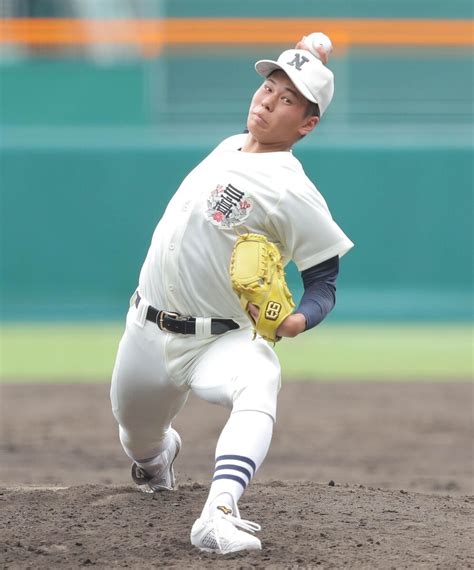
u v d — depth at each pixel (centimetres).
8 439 3300
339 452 3172
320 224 1530
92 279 6075
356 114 7238
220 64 7312
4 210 6038
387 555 1484
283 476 2748
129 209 6072
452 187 6072
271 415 1480
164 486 1872
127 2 7756
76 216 6066
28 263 6047
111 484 2048
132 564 1435
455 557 1486
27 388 4222
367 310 6041
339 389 4266
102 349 5184
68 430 3453
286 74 1557
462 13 7575
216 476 1451
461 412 3838
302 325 1473
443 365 4844
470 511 1797
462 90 7319
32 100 7238
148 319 1591
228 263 1538
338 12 7594
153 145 6072
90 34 7231
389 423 3641
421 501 1859
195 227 1544
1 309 6038
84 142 6059
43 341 5444
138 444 1752
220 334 1562
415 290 6097
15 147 6031
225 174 1542
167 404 1650
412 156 6066
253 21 7169
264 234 1551
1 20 7200
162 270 1566
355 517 1700
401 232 6078
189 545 1517
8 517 1702
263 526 1620
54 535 1590
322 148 6059
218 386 1518
